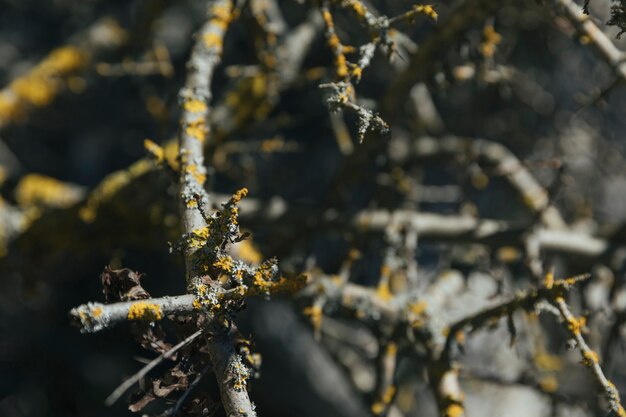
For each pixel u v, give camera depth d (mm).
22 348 6742
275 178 6508
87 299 6902
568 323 3002
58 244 4855
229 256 2350
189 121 3229
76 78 5672
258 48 4598
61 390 6695
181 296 2275
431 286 4426
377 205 4770
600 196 6625
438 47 3889
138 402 2367
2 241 4867
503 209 6707
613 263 4738
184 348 2395
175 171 3092
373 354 4996
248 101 4766
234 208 2307
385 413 3953
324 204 4680
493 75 4414
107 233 4848
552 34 5918
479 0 3674
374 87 5648
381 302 4059
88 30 5777
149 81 6469
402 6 5566
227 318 2320
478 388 5867
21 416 6629
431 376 3709
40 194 5328
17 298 6586
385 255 4465
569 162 5629
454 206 7297
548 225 5020
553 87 6445
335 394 7293
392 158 5016
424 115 5738
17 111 5520
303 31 4781
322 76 4711
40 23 7398
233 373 2285
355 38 5207
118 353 6691
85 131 7164
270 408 7223
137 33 5293
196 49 3529
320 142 6961
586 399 4133
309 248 4945
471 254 5074
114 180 4750
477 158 5156
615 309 4496
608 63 3357
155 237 4820
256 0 4523
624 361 6504
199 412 2389
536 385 4188
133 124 7129
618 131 6871
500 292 3527
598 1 5492
